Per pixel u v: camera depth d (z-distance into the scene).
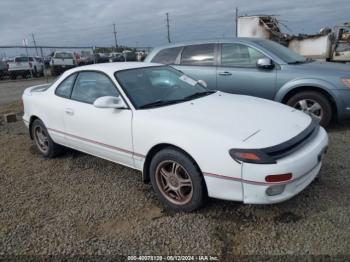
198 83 4.37
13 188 4.00
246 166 2.64
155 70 4.20
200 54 6.30
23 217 3.31
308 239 2.66
